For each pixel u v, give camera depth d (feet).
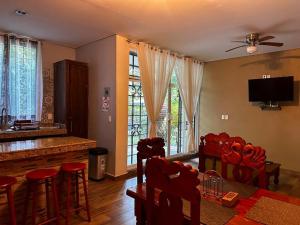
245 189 5.77
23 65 13.82
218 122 19.66
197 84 19.85
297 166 15.61
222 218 4.28
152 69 15.47
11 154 7.15
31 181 7.59
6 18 11.07
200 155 10.05
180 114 19.43
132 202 10.48
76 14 10.52
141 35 13.47
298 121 15.57
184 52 17.30
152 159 4.33
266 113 16.98
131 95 15.76
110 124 13.87
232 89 18.80
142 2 9.25
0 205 7.56
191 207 3.75
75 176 9.37
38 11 10.21
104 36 13.78
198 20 11.04
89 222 8.68
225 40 14.21
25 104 13.94
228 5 9.38
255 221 4.15
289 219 4.22
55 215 8.02
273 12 10.01
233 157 6.84
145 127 16.75
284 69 16.12
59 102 14.84
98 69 14.65
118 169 13.69
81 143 8.98
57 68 15.02
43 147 7.91
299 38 13.60
